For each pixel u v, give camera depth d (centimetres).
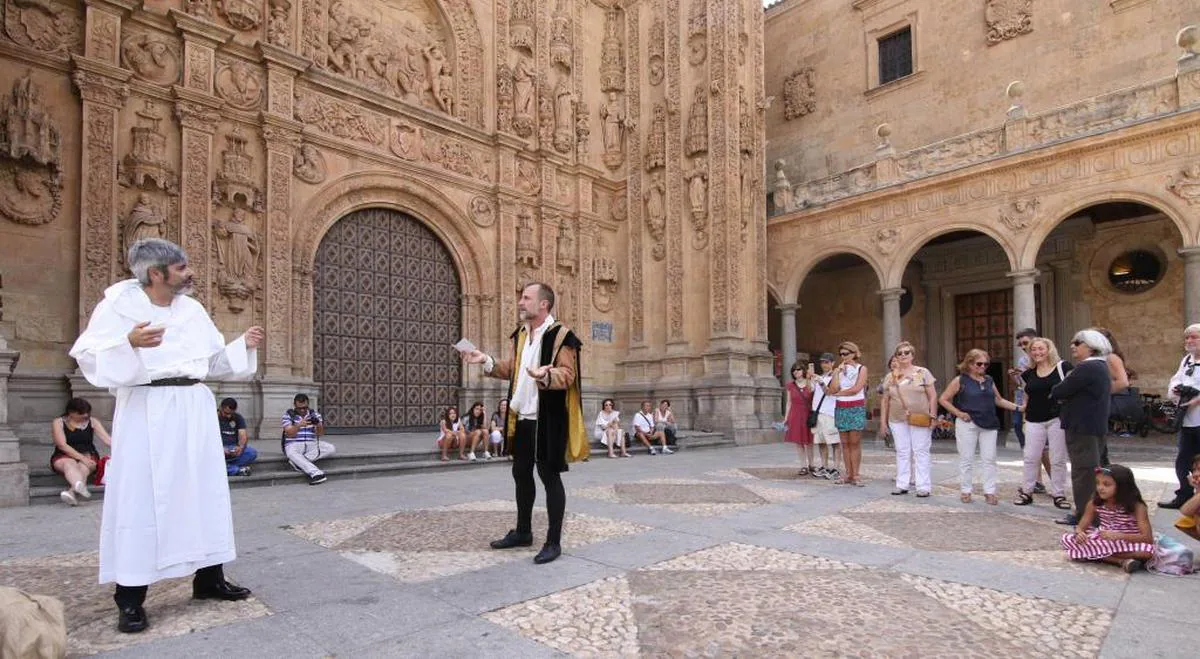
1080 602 378
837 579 418
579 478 947
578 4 2041
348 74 1535
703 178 1894
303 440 938
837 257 2214
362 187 1532
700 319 1892
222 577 376
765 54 2547
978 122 1991
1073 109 1477
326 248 1498
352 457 1048
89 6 1146
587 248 1994
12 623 262
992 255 2033
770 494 786
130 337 320
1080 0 1820
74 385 1095
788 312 1997
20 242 1078
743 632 326
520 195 1828
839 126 2317
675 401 1855
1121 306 1780
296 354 1384
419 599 376
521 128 1850
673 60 1986
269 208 1341
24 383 1061
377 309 1580
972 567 451
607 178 2072
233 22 1328
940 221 1681
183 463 346
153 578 326
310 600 374
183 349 356
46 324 1093
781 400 1981
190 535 344
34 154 1070
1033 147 1508
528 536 505
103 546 328
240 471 898
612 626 334
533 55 1912
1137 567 436
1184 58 1338
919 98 2120
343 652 301
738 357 1819
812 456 971
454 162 1717
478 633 324
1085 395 585
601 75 2109
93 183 1136
